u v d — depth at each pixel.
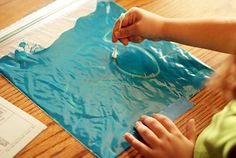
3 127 0.63
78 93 0.71
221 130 0.58
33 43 0.79
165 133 0.65
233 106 0.62
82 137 0.64
